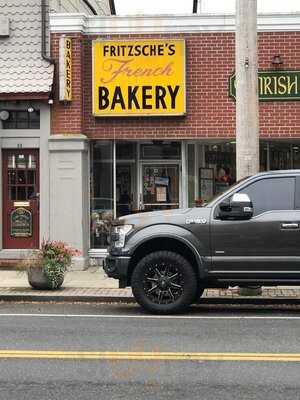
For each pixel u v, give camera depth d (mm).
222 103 14305
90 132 14516
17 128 14477
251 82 11016
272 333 7961
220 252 9320
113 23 14391
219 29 14266
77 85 14203
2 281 12656
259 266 9250
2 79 14164
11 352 6906
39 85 14016
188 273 9367
